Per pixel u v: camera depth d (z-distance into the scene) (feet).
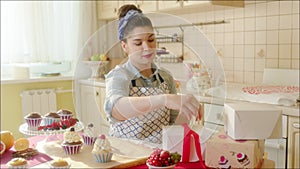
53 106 11.53
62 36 12.71
